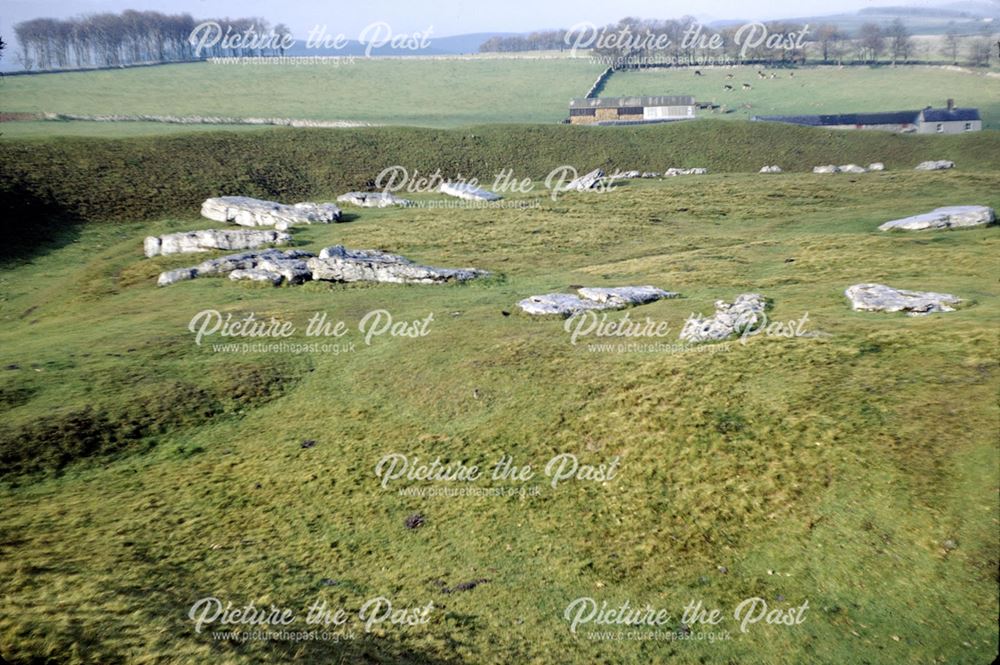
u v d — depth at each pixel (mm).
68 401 41562
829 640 23469
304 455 37656
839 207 87500
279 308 57969
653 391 38969
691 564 27891
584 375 42750
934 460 28703
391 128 142125
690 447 33750
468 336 50500
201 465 36969
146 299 63188
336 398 44062
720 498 30578
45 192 96188
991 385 32125
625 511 31344
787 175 110562
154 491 34438
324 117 193875
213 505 33250
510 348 47406
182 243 77250
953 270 54062
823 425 32406
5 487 33906
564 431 37562
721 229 80875
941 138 140375
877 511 27469
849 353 38219
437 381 44375
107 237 89062
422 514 32438
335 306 58500
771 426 33469
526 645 24328
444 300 59625
